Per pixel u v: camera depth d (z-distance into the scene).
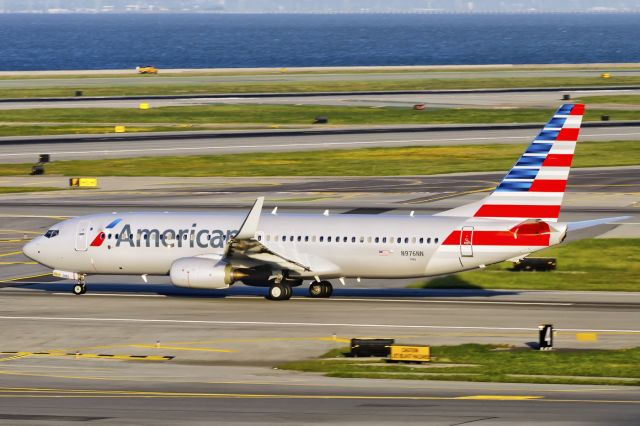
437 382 169.62
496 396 153.75
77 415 137.88
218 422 133.38
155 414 138.38
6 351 198.50
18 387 162.75
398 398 151.62
